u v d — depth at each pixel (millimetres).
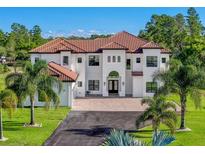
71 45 60750
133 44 62125
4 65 88750
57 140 32875
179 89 37156
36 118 42125
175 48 99062
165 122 33188
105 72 59406
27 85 37281
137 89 58844
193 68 36906
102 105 51688
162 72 37688
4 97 32281
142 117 34219
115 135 16203
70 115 44812
